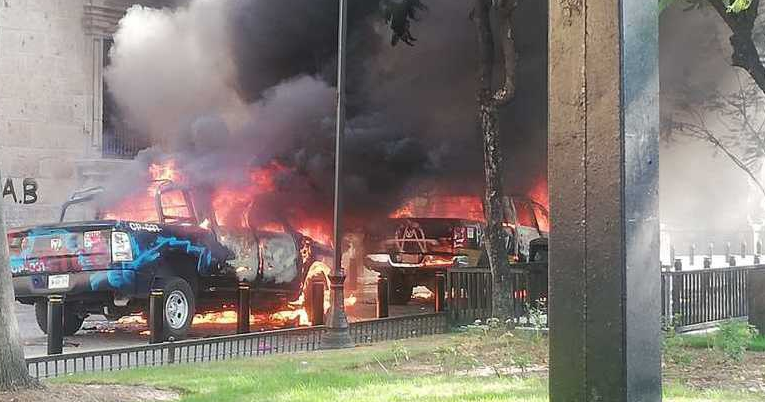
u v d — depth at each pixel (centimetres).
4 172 1572
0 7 1577
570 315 236
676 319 1057
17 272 1056
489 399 577
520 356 835
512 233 1644
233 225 1284
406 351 871
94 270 1037
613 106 228
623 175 226
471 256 1555
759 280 1014
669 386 649
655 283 233
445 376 716
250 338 942
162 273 1095
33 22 1616
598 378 229
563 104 239
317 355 896
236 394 616
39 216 1602
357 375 721
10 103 1586
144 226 1079
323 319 1115
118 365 845
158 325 923
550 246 241
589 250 232
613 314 227
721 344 873
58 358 767
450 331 1195
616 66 228
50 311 871
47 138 1625
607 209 229
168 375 724
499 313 1148
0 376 596
